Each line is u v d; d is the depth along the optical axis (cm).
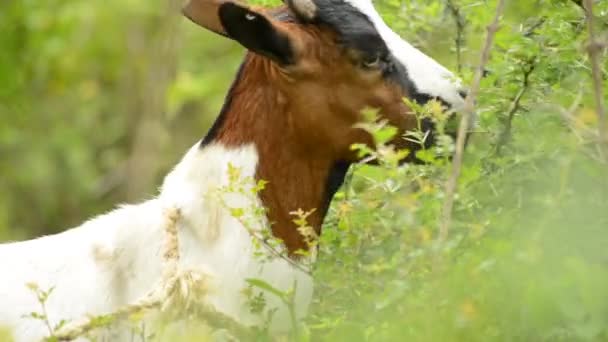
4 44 2423
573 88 1056
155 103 2336
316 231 1074
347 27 1048
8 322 1048
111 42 2500
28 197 2466
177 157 2400
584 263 845
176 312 1012
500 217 997
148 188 2297
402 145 1067
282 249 1045
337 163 1071
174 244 1035
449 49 1247
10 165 2469
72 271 1064
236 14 1023
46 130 2495
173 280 1016
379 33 1057
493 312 872
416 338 883
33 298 1055
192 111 2456
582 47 962
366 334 948
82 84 2545
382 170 1030
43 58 2439
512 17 1191
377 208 1060
